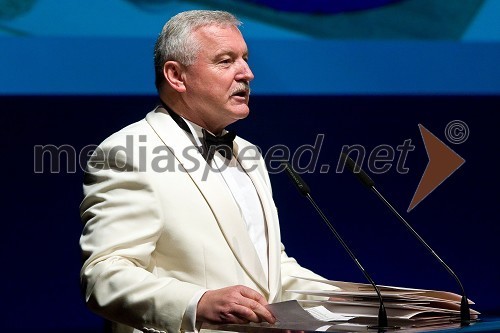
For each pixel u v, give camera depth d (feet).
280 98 35.50
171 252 20.57
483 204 38.81
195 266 20.45
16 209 34.45
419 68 32.45
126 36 29.96
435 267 38.68
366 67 32.01
